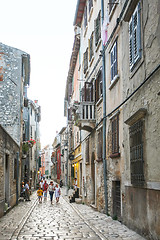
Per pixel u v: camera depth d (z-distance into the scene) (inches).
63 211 623.8
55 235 355.6
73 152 1252.5
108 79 526.6
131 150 361.7
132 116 341.7
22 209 661.9
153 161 291.4
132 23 364.8
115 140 459.2
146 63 319.9
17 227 410.3
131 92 379.2
